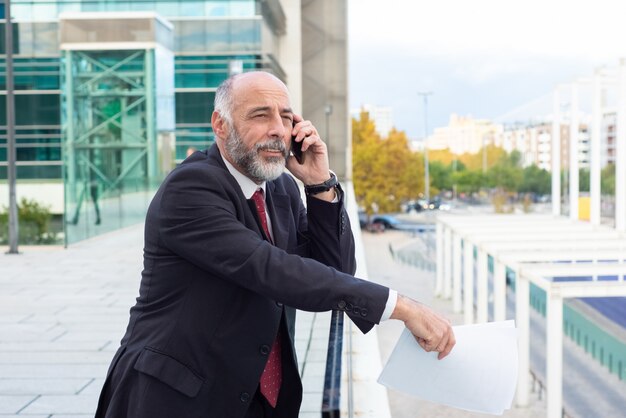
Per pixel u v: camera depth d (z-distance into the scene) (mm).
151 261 1886
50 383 5238
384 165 72250
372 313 1798
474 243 25547
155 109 17453
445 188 117500
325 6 37625
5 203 19500
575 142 32812
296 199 2238
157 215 1864
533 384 20844
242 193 1936
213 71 25828
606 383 19969
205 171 1865
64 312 8008
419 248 60375
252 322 1873
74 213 14961
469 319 27750
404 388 1905
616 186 27344
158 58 17453
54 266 11836
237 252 1788
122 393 1876
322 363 2467
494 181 113938
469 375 1882
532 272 16031
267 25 27328
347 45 37875
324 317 3357
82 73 15977
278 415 2029
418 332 1821
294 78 34500
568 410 17734
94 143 15906
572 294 14055
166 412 1818
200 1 25625
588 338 25250
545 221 33500
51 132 24484
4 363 5832
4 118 24922
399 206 73938
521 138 133375
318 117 38125
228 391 1859
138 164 17828
